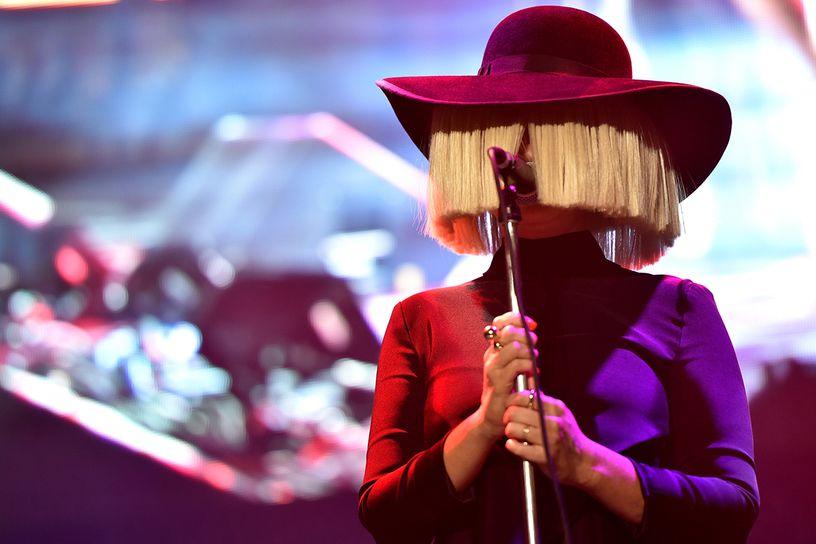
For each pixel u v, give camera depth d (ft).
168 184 63.16
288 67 64.08
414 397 14.65
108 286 60.13
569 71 15.06
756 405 54.65
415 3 63.87
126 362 58.23
